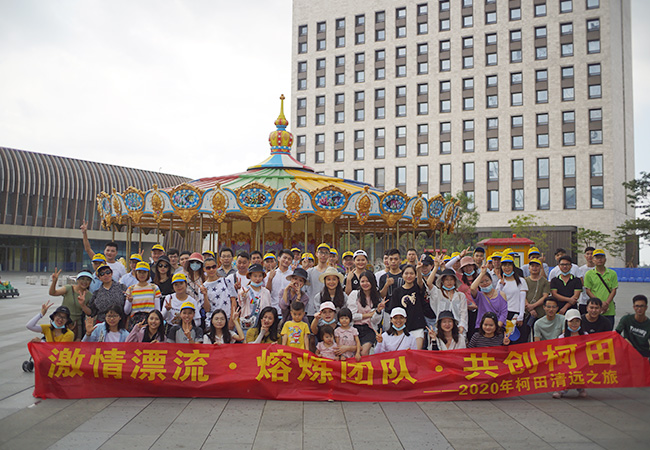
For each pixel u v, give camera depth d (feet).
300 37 226.99
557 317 28.25
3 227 181.88
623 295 95.86
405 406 24.75
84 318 31.14
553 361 26.20
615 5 198.08
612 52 189.06
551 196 187.01
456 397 25.63
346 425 21.88
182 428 21.39
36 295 93.35
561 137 187.42
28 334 46.32
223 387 25.57
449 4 204.13
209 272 29.45
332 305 27.32
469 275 32.24
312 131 221.46
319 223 68.33
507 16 196.13
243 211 56.44
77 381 25.75
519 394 25.90
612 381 25.86
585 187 183.62
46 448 19.20
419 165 203.62
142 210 60.54
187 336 27.25
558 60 189.47
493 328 26.63
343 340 27.04
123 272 34.14
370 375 25.72
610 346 26.25
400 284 30.32
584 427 21.70
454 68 201.26
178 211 58.03
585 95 185.68
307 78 223.92
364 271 29.04
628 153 214.28
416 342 27.91
